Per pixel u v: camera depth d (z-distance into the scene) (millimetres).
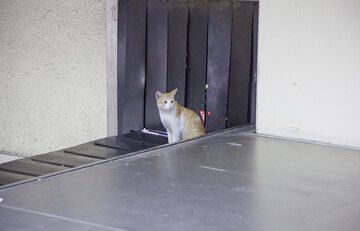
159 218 2566
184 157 3570
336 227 2508
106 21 5805
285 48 3975
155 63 5707
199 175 3193
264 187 3004
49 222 2508
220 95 5531
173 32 5598
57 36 6156
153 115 5801
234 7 5375
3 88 6672
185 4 5531
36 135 6531
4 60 6598
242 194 2895
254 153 3670
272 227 2498
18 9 6379
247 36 5352
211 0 5453
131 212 2631
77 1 5957
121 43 5816
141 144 5301
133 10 5711
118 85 5895
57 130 6363
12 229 2430
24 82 6508
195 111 5645
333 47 3799
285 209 2705
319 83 3883
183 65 5605
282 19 3955
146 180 3096
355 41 3719
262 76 4105
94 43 5930
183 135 5473
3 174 4324
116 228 2451
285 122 4062
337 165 3420
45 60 6301
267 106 4125
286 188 3000
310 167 3375
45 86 6359
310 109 3945
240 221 2553
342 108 3824
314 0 3822
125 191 2914
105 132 6016
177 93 5664
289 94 4012
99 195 2852
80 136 6207
